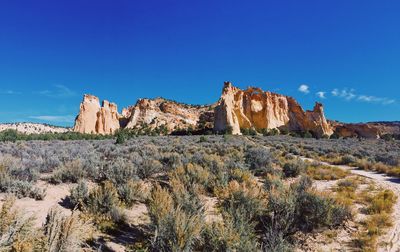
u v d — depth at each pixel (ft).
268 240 20.36
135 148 82.74
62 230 15.67
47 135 181.06
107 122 403.34
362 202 37.24
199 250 18.53
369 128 376.27
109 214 25.22
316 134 336.29
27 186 28.89
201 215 23.47
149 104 451.94
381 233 25.99
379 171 70.74
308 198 27.76
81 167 38.78
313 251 22.54
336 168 67.05
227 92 344.69
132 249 19.98
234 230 18.94
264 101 358.23
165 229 18.37
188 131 301.84
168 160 53.52
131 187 31.71
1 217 14.52
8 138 140.87
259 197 27.81
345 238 25.21
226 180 39.17
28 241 13.84
